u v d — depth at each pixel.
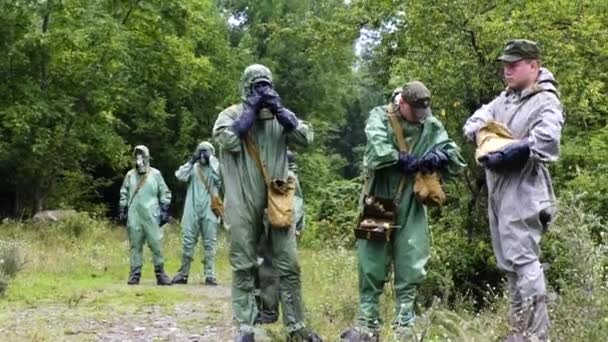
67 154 32.84
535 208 6.79
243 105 8.24
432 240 10.92
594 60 11.70
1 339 9.52
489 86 11.12
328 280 12.73
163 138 42.81
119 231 30.25
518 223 6.82
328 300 10.34
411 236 7.95
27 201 33.72
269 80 8.16
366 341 7.95
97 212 35.19
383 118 7.92
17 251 17.19
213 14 46.25
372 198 7.97
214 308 13.02
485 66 11.08
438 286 10.36
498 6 11.77
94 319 11.52
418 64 11.49
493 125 6.93
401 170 7.92
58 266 19.08
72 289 15.37
